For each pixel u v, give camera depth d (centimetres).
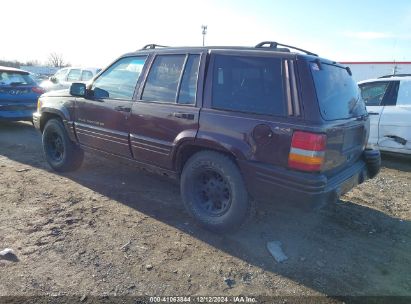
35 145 751
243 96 345
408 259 344
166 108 395
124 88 452
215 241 362
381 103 712
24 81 908
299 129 304
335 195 331
